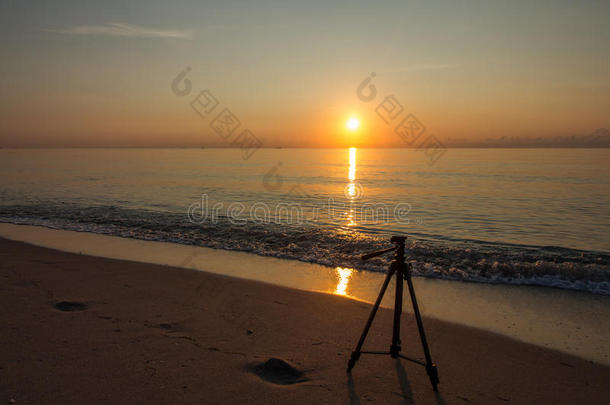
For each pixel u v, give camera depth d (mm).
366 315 5504
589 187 31281
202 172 53125
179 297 6086
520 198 24750
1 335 4355
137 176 44688
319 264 8836
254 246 10656
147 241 11242
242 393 3287
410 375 3742
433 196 26281
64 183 34594
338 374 3711
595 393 3613
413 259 9492
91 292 6160
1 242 10719
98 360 3816
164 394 3223
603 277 7488
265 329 4863
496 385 3695
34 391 3203
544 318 5691
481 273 8055
